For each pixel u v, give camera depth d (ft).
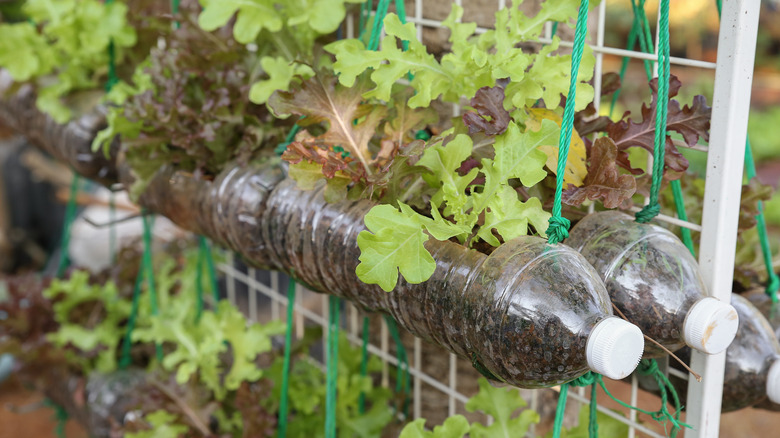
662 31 2.55
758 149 18.26
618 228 2.65
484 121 2.63
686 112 2.72
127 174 4.00
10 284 5.55
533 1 3.43
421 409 4.25
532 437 3.62
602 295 2.33
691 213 3.23
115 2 4.45
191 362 4.17
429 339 2.68
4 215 13.28
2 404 10.07
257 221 3.21
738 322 2.67
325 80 2.86
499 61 2.74
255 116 3.50
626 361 2.22
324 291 3.22
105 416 4.96
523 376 2.32
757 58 22.33
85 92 4.60
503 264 2.34
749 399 2.96
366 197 2.69
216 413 4.32
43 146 5.20
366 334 4.09
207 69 3.53
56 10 4.44
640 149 3.47
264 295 7.67
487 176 2.59
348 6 3.66
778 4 22.29
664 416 2.83
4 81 5.46
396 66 2.82
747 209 3.22
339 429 4.06
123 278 5.57
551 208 2.81
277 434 4.13
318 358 5.50
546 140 2.55
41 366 5.44
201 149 3.47
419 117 2.95
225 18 3.34
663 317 2.48
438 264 2.52
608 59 15.74
